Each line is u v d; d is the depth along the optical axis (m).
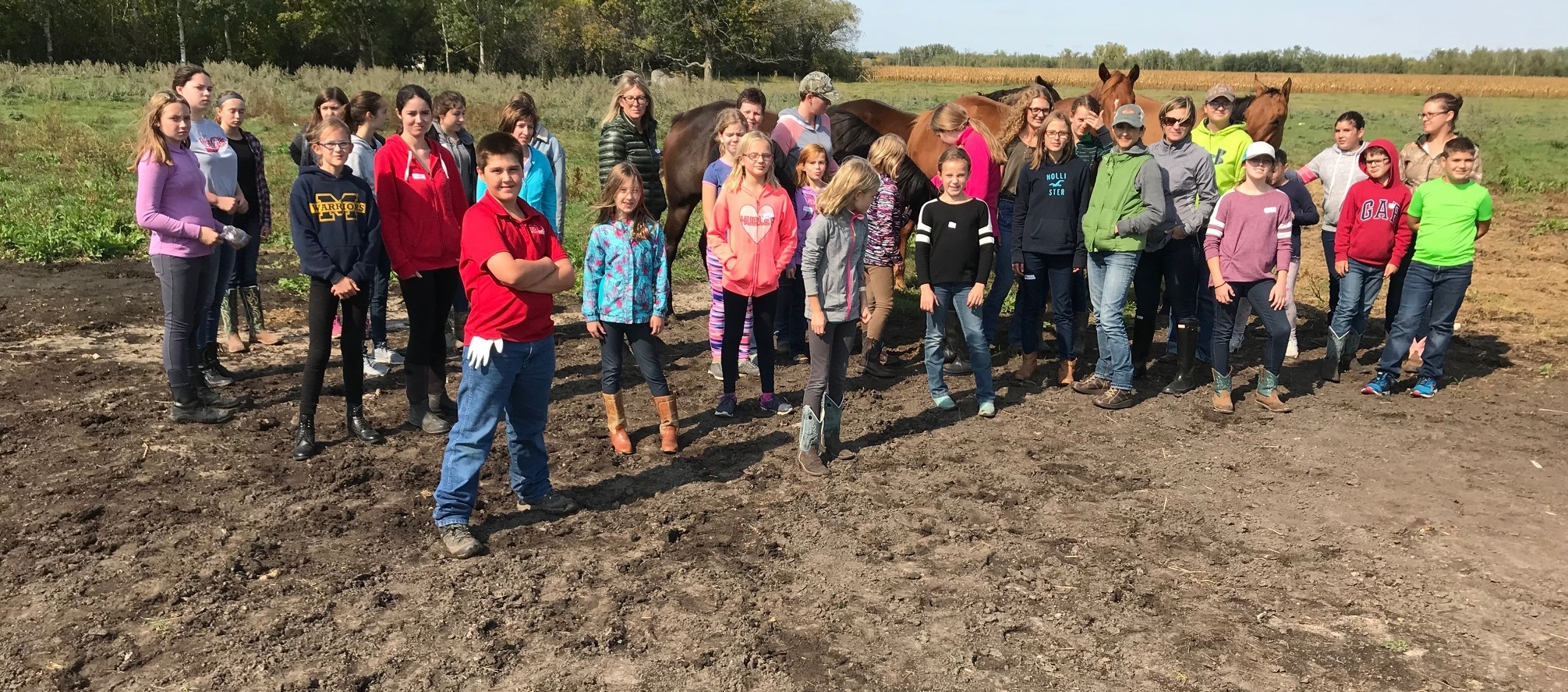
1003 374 6.53
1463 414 5.78
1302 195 6.41
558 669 3.07
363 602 3.44
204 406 5.21
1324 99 44.41
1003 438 5.32
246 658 3.08
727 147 5.82
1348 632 3.38
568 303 8.23
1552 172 17.52
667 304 4.91
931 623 3.39
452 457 3.81
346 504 4.24
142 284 8.27
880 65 84.81
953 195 5.43
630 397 5.89
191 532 3.93
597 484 4.57
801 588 3.62
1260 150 5.45
